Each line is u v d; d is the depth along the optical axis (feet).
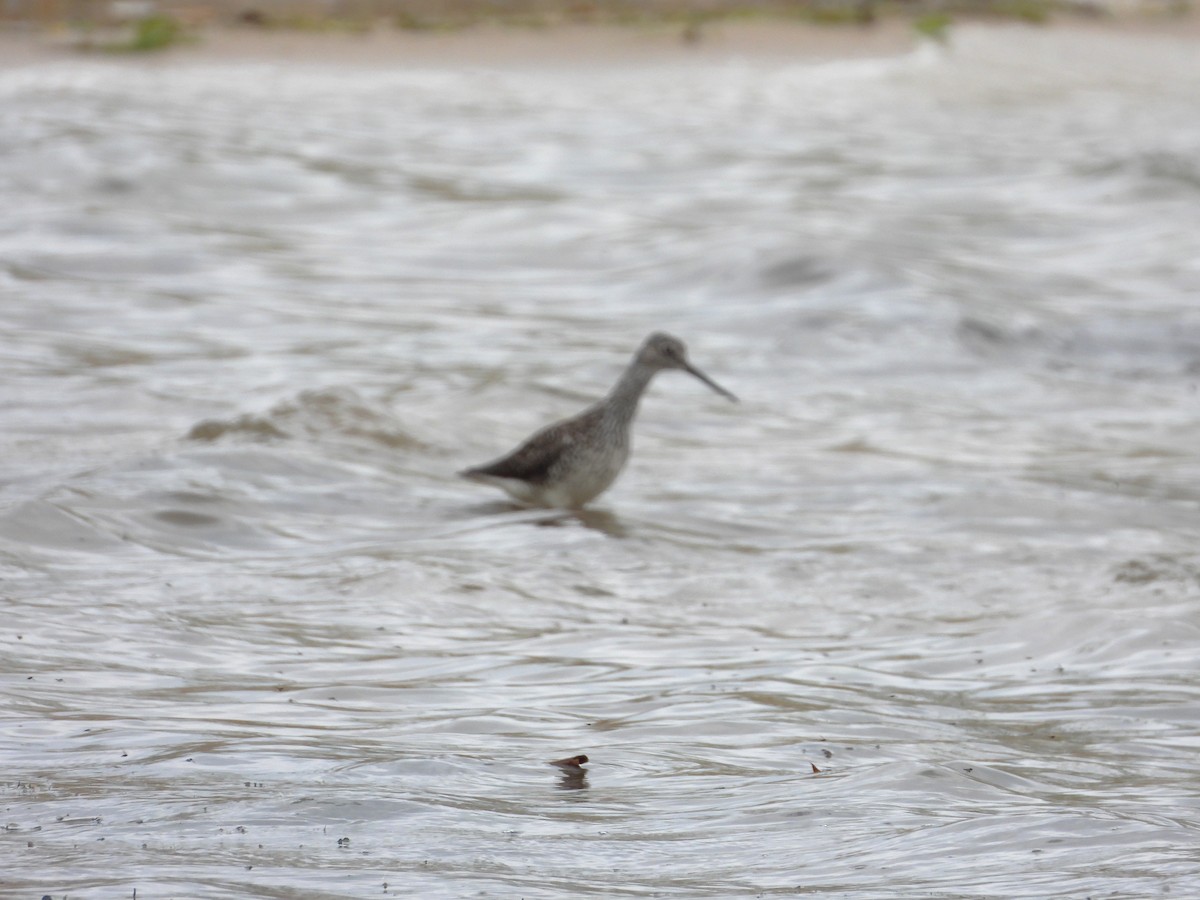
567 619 66.54
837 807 42.70
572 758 46.85
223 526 78.33
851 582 73.46
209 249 163.32
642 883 36.58
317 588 69.26
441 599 68.54
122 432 97.30
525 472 85.87
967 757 48.16
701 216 187.21
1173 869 37.50
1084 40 369.50
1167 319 143.84
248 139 225.97
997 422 112.27
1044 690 56.44
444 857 37.88
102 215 170.19
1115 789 45.01
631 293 153.28
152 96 265.13
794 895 35.81
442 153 226.38
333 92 282.56
